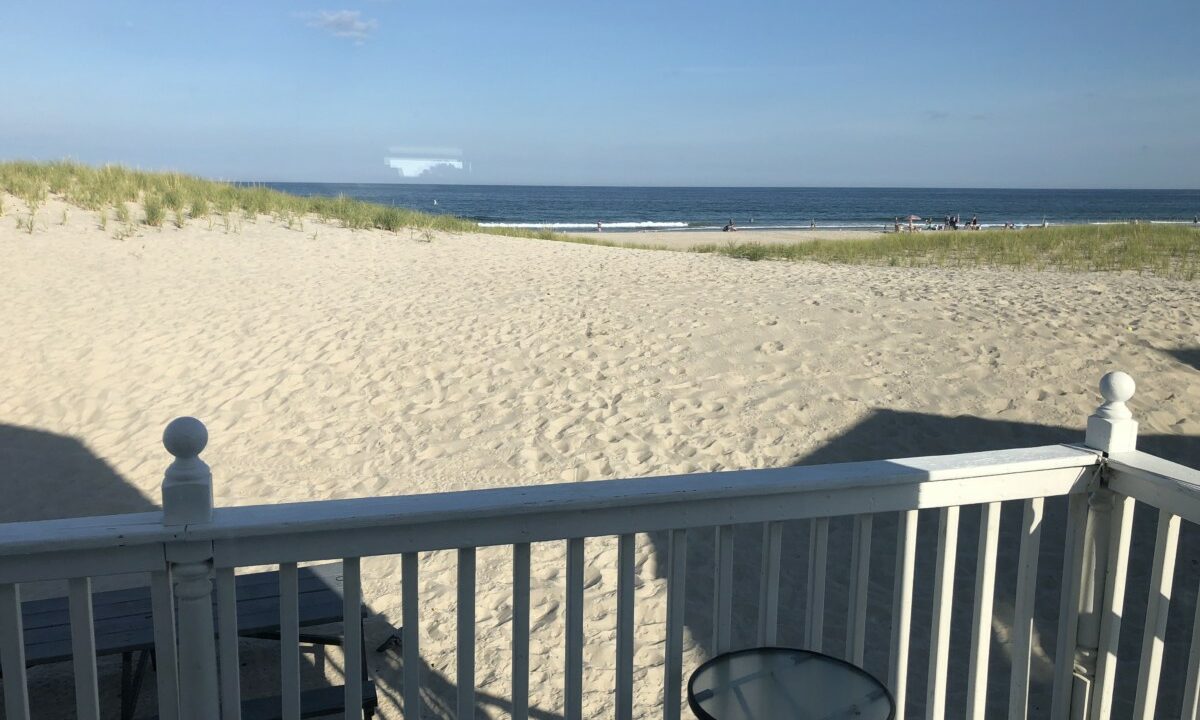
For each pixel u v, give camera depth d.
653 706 3.94
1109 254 17.09
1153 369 7.76
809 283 12.23
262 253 14.51
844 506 2.23
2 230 13.70
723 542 2.17
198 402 8.03
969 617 4.86
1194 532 5.58
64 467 6.84
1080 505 2.48
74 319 10.05
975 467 2.30
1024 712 2.58
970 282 12.31
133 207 16.92
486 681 4.12
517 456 6.82
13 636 1.79
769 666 2.14
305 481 6.61
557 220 69.06
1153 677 2.40
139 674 3.66
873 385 7.72
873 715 1.96
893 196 172.62
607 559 5.25
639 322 9.80
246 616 3.52
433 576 5.16
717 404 7.54
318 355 9.07
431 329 9.80
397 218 19.03
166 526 1.78
